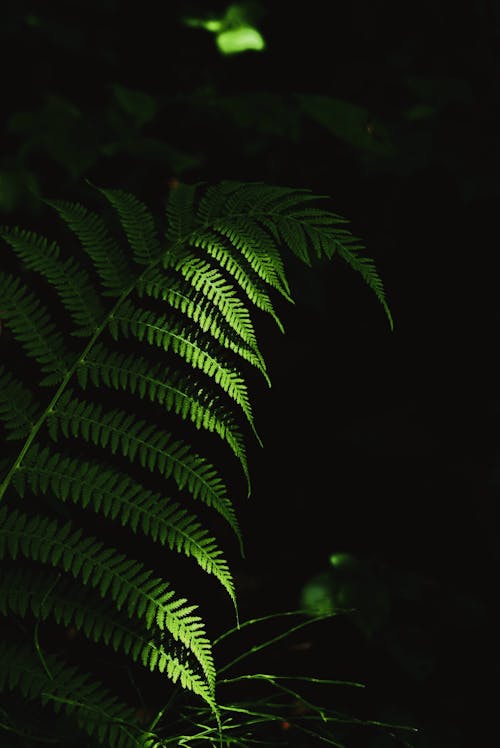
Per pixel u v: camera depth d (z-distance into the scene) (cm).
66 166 299
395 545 313
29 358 235
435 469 333
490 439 343
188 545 138
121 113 325
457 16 447
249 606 271
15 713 150
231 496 280
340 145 359
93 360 151
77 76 499
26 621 199
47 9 498
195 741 172
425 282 371
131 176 305
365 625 253
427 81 366
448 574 306
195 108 347
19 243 155
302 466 324
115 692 211
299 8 473
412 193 372
